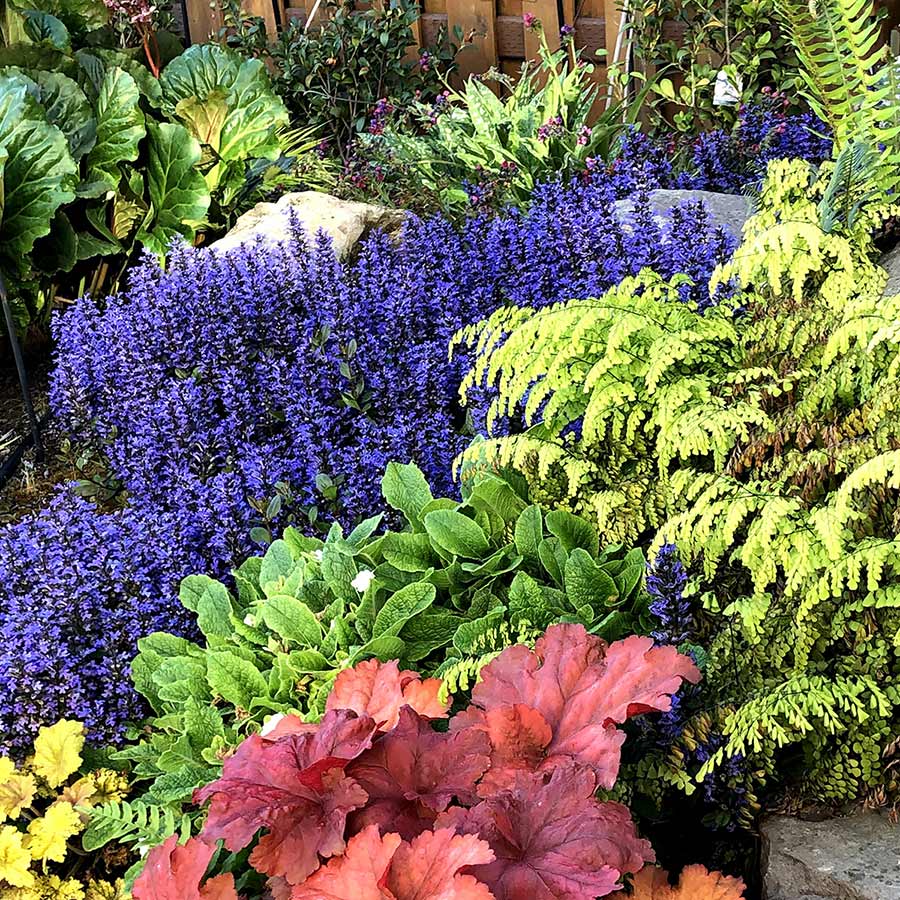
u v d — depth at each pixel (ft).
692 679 6.15
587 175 14.93
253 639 8.68
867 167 8.61
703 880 5.77
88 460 11.85
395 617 8.37
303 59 20.74
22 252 14.37
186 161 15.93
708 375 8.58
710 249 10.50
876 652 6.96
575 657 6.40
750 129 15.62
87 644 9.01
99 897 7.57
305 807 5.49
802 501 7.30
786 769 7.38
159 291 11.50
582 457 8.79
